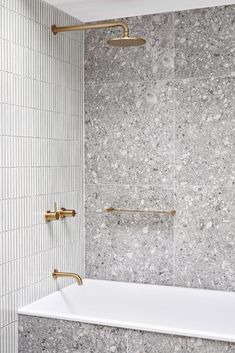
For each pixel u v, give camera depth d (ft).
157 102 12.29
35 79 10.82
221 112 11.70
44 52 11.16
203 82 11.84
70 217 12.32
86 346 9.74
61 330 9.93
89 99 12.96
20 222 10.26
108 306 12.42
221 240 11.75
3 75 9.74
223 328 11.40
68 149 12.23
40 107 11.02
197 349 8.92
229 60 11.62
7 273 9.86
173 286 12.14
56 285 11.66
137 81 12.48
